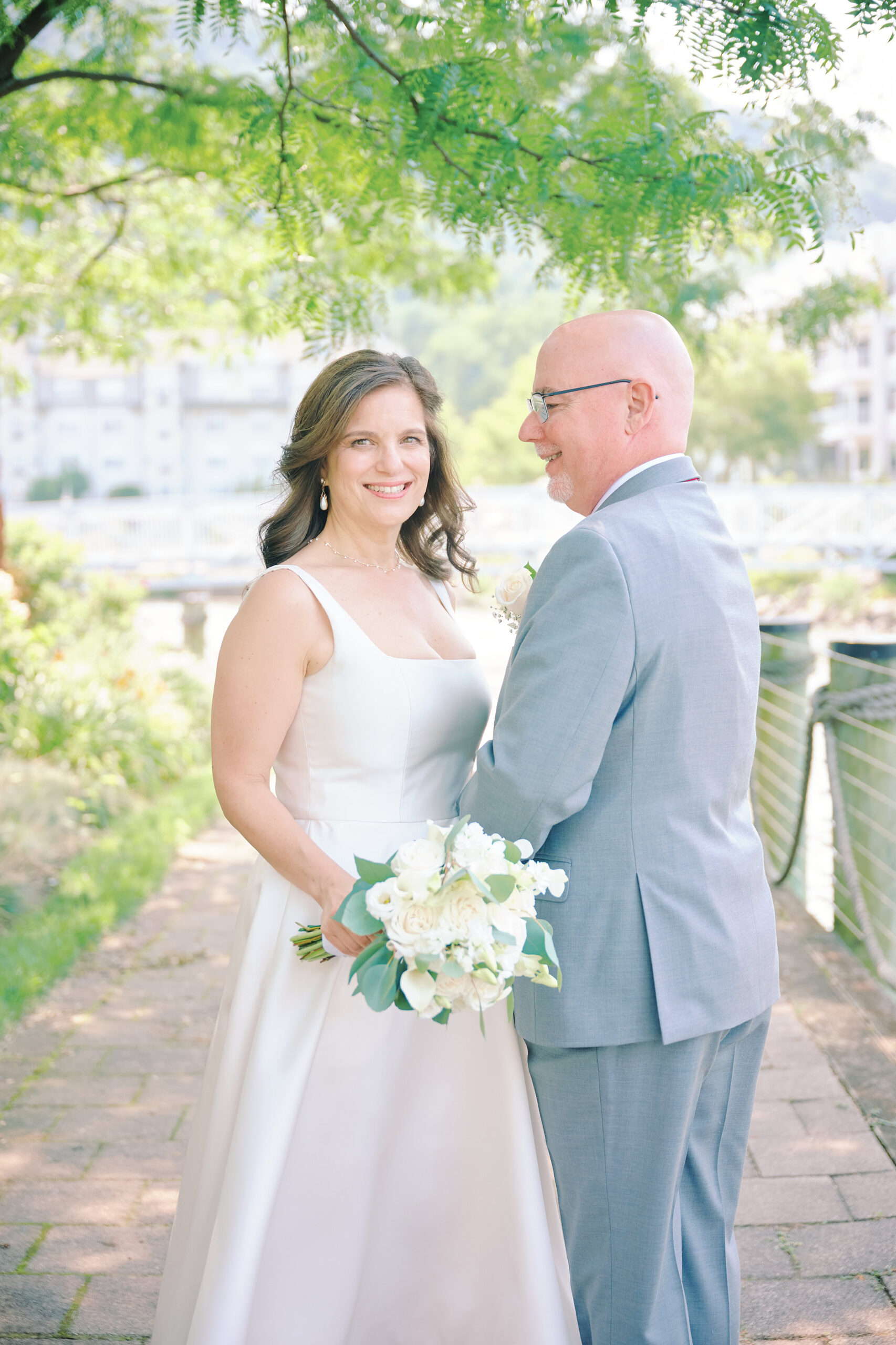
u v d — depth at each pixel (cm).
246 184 363
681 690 177
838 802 443
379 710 197
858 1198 276
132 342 678
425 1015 162
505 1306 200
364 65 297
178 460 5509
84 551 1145
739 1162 205
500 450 4150
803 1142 302
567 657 172
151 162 448
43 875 548
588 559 174
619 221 299
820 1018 377
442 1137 205
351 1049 196
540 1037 183
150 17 390
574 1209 188
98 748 722
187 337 693
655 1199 181
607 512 183
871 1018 375
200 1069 350
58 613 1045
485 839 162
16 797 620
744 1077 200
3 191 519
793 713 531
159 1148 303
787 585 2155
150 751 760
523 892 162
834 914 458
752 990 187
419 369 211
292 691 195
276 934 197
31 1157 299
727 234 317
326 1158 196
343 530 212
